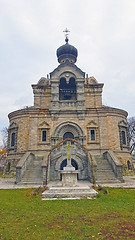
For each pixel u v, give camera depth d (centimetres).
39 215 889
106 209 978
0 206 1067
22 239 625
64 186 1497
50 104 2823
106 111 2761
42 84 2931
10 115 2961
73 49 3559
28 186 1762
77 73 2923
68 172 1509
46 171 1911
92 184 1822
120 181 1934
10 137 2877
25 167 2122
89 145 2619
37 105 2816
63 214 898
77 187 1419
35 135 2645
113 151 2591
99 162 2311
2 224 768
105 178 1972
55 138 2603
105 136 2655
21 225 756
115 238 626
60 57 3600
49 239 625
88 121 2723
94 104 2833
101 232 678
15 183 1900
